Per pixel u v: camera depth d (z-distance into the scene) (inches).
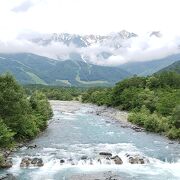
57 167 2218.3
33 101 3695.9
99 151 2628.0
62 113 5408.5
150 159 2429.9
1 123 2669.8
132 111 5167.3
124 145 2918.3
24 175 2015.3
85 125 4065.0
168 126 3602.4
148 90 5590.6
